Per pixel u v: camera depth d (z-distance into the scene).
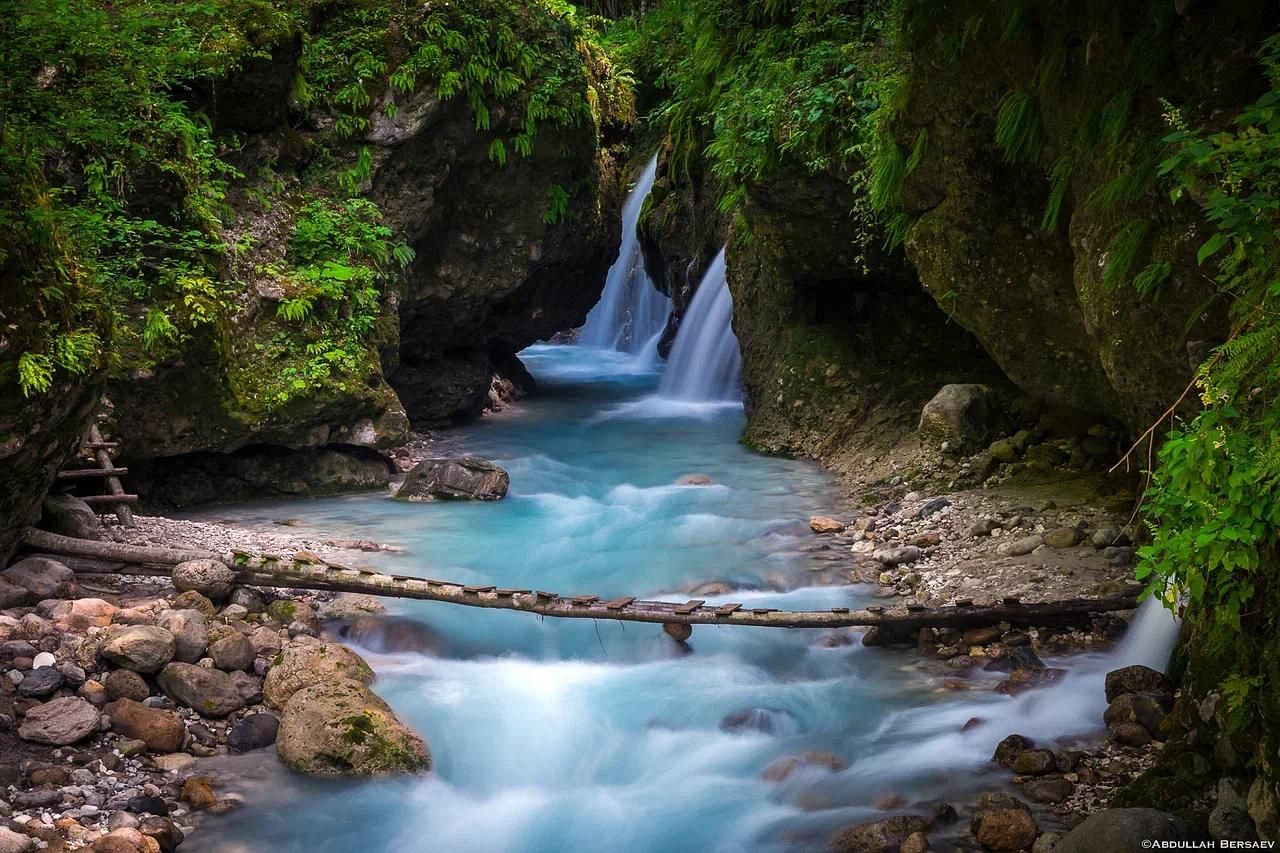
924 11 7.91
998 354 8.86
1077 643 7.23
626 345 21.44
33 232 7.42
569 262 15.69
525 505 11.34
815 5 11.56
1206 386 4.51
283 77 12.17
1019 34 7.11
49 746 6.00
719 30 12.94
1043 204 7.96
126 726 6.22
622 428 15.02
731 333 16.30
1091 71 6.42
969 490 10.43
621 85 16.81
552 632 7.81
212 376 10.86
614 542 9.89
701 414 15.80
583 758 6.41
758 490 11.61
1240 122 4.54
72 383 7.59
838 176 10.94
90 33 9.98
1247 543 4.23
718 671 7.30
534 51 13.74
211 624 7.27
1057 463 10.48
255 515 10.80
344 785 6.02
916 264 9.08
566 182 14.60
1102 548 8.55
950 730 6.34
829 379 13.05
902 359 12.90
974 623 7.52
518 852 5.52
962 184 8.27
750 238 13.98
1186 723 5.24
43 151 9.57
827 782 5.93
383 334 12.74
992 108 7.73
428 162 13.20
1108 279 6.05
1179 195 4.98
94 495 9.66
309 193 12.63
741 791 5.97
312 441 11.59
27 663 6.60
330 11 12.98
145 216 10.75
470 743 6.50
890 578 8.70
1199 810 4.83
